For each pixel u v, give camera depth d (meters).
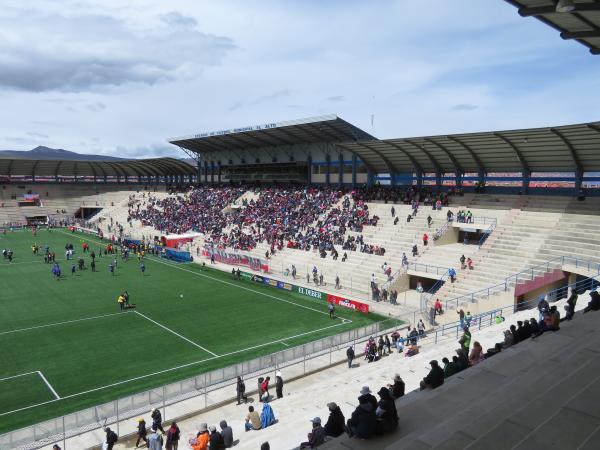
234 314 36.22
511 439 9.31
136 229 81.56
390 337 30.31
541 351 16.42
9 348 28.67
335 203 60.75
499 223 42.91
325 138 66.81
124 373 25.25
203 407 21.11
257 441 14.77
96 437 18.64
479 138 42.53
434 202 51.06
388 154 55.56
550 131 36.38
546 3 12.74
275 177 76.75
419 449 9.57
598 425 9.48
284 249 55.56
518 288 31.50
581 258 33.25
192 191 90.56
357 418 10.84
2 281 46.47
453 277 37.38
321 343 27.09
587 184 41.41
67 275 49.72
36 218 101.06
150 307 37.81
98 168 110.12
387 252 46.44
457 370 16.36
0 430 19.56
